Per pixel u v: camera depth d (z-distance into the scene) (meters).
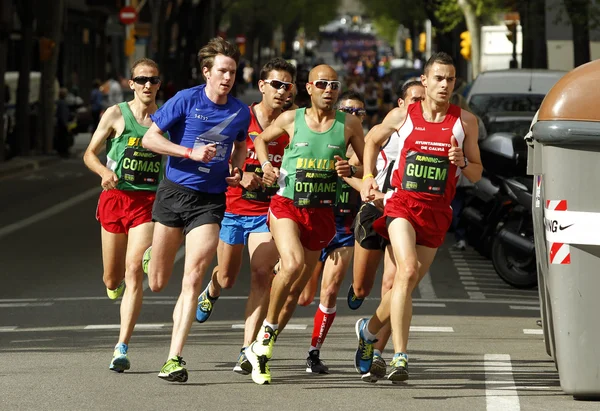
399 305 29.81
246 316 33.19
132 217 35.09
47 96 127.06
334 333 40.72
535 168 31.48
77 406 28.22
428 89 30.39
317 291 51.47
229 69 31.02
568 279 29.19
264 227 35.19
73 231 70.88
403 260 30.00
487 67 156.25
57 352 36.22
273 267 33.75
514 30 136.50
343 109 38.62
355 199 34.78
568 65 140.25
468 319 44.47
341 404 28.59
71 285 51.75
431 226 30.72
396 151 34.41
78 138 161.75
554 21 107.12
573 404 28.94
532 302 49.94
